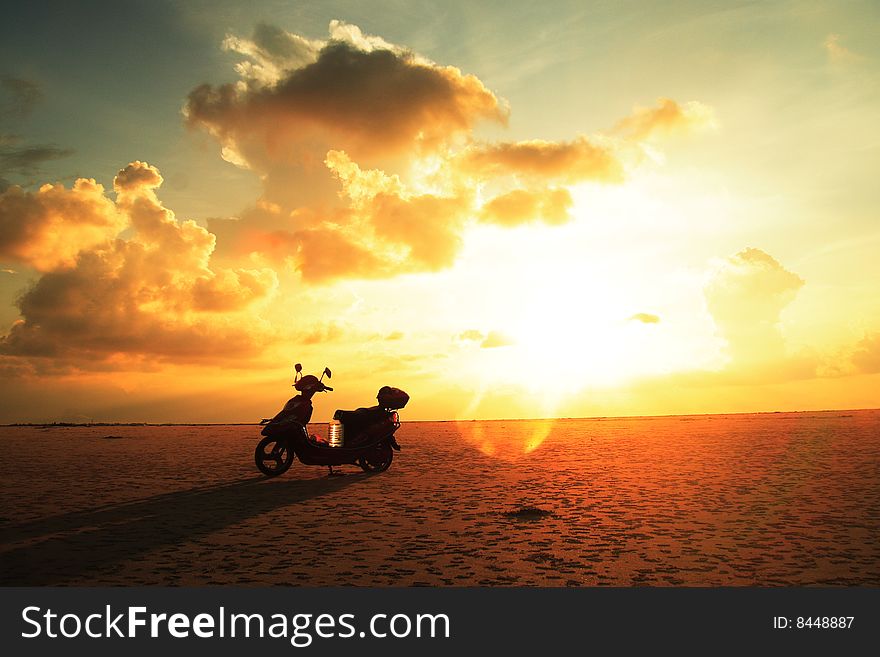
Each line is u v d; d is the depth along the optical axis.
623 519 10.00
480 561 7.75
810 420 41.88
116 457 21.48
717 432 31.28
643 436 29.61
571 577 7.13
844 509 10.48
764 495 11.98
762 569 7.30
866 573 7.12
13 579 7.26
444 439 30.98
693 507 10.90
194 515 10.73
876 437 25.23
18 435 36.69
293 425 16.11
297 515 10.69
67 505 11.77
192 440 31.41
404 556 8.00
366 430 17.02
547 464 18.12
